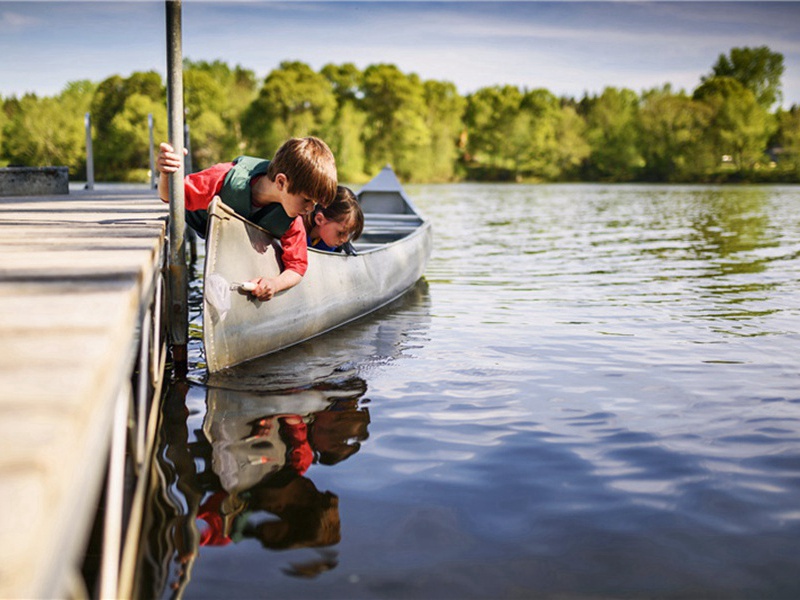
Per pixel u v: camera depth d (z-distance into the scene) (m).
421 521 2.01
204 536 1.90
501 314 5.44
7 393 0.96
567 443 2.66
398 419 2.93
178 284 3.59
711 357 4.07
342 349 4.17
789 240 12.49
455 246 11.36
